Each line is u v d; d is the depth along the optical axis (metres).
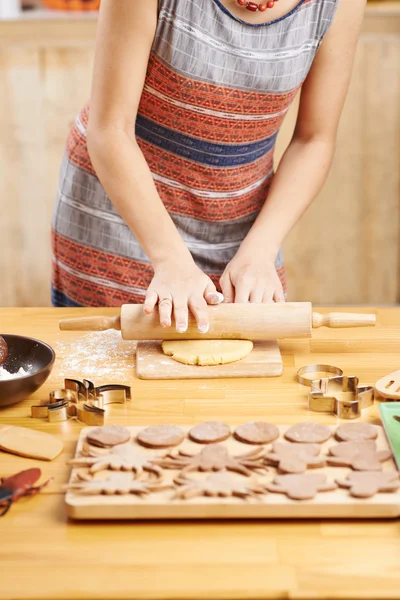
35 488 0.94
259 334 1.31
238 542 0.86
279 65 1.46
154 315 1.30
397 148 3.12
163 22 1.38
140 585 0.79
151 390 1.22
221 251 1.75
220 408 1.16
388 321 1.49
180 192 1.66
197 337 1.32
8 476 0.98
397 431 1.03
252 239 1.52
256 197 1.73
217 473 0.93
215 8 1.38
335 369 1.27
